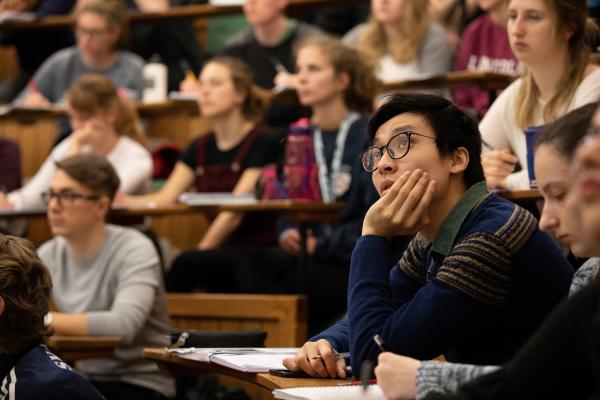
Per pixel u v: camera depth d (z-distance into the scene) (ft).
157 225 39.19
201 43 48.21
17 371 17.71
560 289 15.81
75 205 28.12
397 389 13.73
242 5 42.37
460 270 15.47
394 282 17.79
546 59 23.20
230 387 29.53
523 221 15.80
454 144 16.39
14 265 17.87
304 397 14.08
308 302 29.76
